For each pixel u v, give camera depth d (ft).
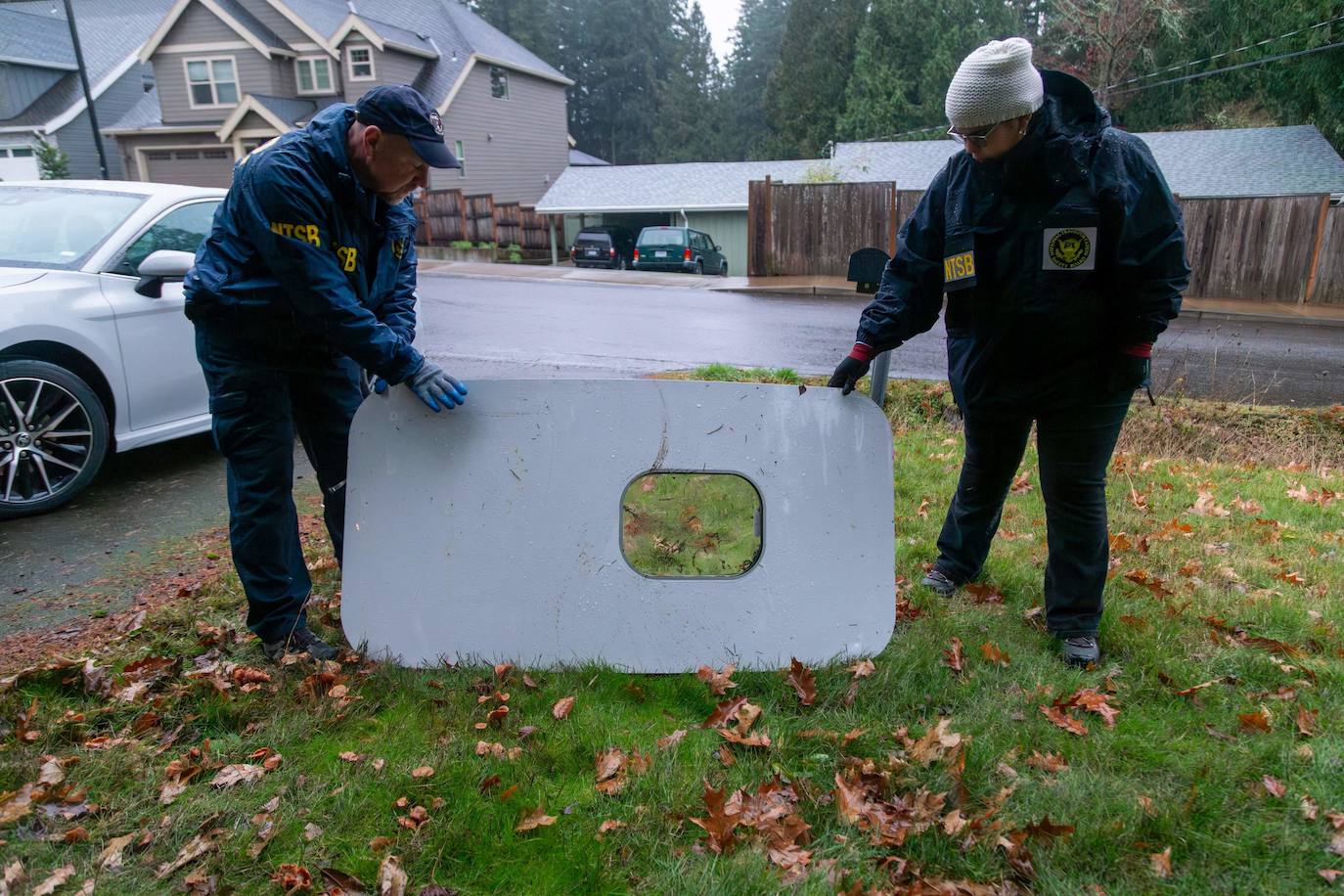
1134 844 5.90
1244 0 84.99
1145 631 8.94
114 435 13.48
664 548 9.78
